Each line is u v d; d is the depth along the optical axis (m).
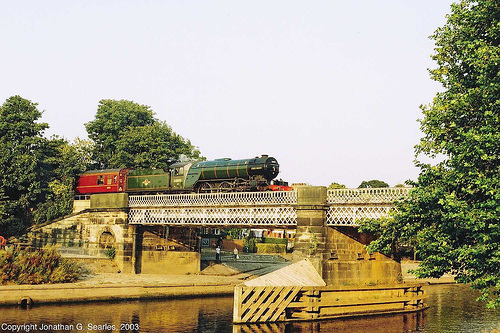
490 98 23.69
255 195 40.47
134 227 49.25
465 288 55.88
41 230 56.12
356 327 32.25
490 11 25.19
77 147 75.00
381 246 28.47
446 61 28.58
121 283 42.47
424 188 25.47
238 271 57.84
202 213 43.34
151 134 73.50
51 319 30.92
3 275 37.38
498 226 21.44
